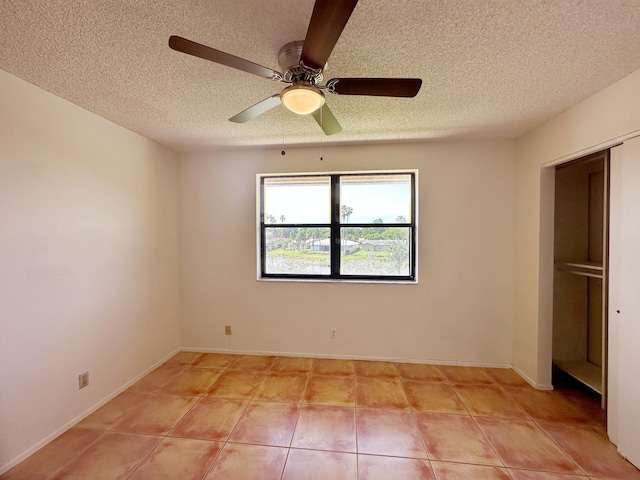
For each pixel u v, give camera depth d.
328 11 0.97
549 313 2.48
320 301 3.14
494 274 2.89
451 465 1.68
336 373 2.80
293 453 1.78
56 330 1.93
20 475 1.61
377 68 1.63
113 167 2.41
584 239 2.65
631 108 1.67
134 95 1.94
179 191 3.30
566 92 1.90
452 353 2.97
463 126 2.50
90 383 2.18
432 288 2.98
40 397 1.82
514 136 2.76
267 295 3.21
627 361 1.71
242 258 3.24
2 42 1.38
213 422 2.07
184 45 1.11
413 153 2.97
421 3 1.16
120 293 2.49
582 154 2.02
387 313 3.05
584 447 1.82
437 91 1.89
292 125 2.48
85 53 1.48
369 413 2.17
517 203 2.79
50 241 1.89
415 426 2.03
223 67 1.61
